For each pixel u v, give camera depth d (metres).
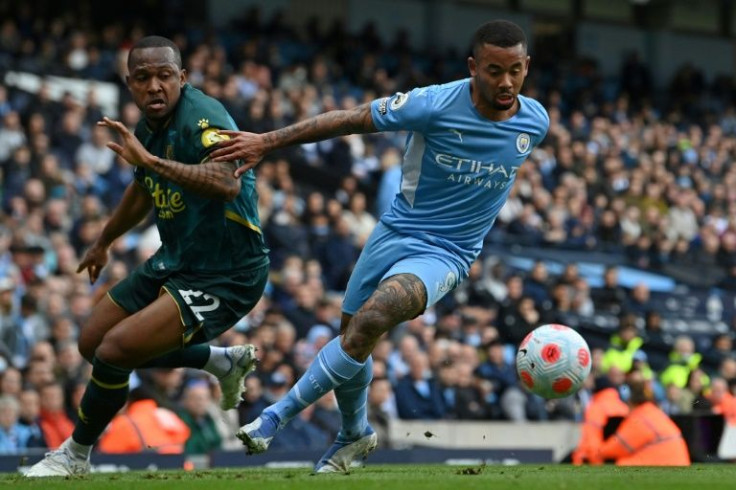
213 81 46.81
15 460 22.08
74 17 52.16
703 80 76.12
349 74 57.66
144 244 33.06
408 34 67.44
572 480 13.62
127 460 22.30
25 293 30.08
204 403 26.36
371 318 14.41
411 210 15.36
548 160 52.91
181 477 14.87
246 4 64.62
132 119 40.50
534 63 69.25
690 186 59.34
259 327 30.17
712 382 31.84
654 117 68.19
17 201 33.72
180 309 14.98
